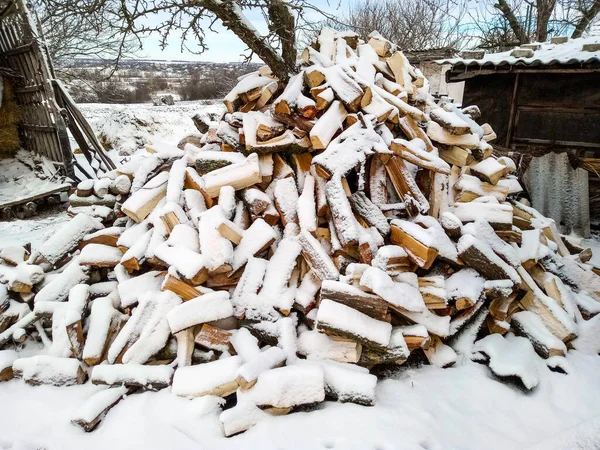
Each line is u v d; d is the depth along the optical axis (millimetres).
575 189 6012
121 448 2209
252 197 3289
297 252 3064
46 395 2637
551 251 3613
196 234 3209
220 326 2891
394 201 3480
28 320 3146
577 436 2070
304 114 3504
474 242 2934
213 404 2416
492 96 6688
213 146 4086
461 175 3840
